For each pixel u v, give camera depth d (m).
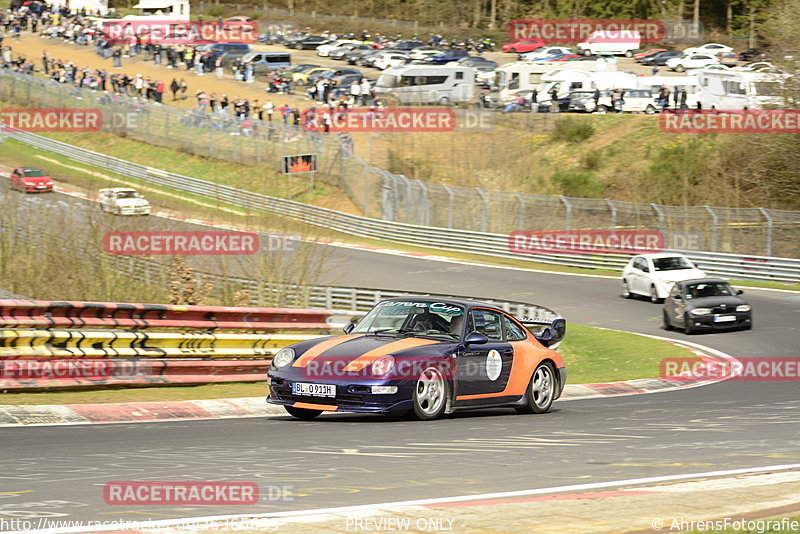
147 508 9.49
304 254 39.19
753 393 25.91
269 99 121.50
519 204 78.19
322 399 17.06
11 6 174.62
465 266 69.25
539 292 58.53
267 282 37.84
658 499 10.17
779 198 83.19
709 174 87.69
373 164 99.56
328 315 28.34
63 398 19.41
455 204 80.75
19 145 105.31
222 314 24.53
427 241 78.62
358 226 83.81
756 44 158.00
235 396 21.69
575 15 189.62
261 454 13.16
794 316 47.75
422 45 158.00
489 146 102.56
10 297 29.42
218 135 101.00
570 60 122.31
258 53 137.25
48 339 20.31
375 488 10.87
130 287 33.53
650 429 17.28
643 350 38.56
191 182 90.25
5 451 13.09
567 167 97.69
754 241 66.81
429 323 18.69
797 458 13.91
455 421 17.80
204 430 15.90
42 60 131.88
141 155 102.94
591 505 9.77
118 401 19.67
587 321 48.69
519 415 19.50
